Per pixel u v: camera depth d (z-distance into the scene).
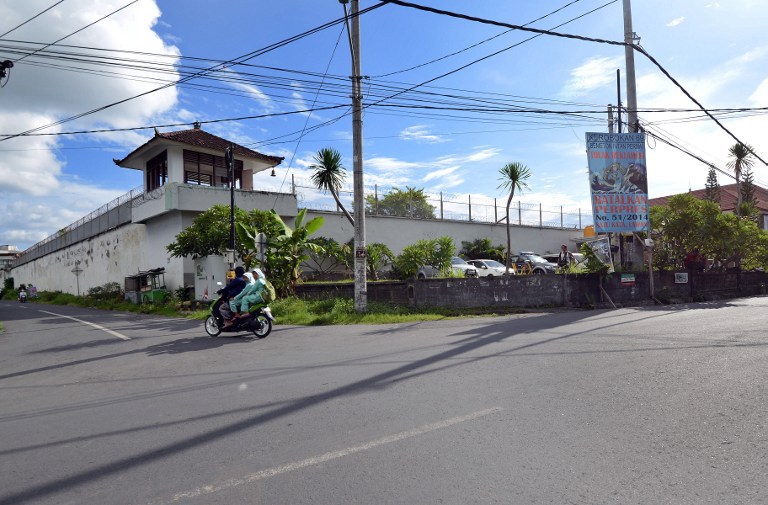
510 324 11.73
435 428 4.48
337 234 28.89
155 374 7.81
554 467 3.61
